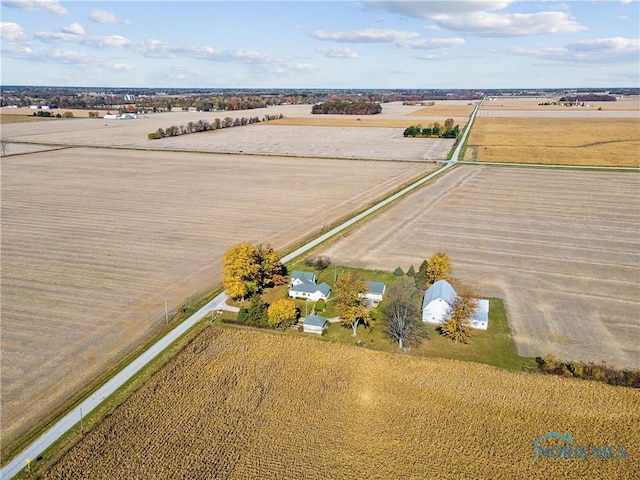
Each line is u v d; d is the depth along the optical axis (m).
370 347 55.47
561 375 49.66
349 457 39.38
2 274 74.31
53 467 38.28
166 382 48.66
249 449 40.16
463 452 39.94
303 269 77.94
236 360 52.69
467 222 101.19
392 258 82.44
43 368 51.16
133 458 39.19
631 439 41.31
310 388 47.97
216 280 73.00
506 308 64.62
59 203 115.50
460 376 49.78
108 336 57.44
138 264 78.81
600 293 68.94
